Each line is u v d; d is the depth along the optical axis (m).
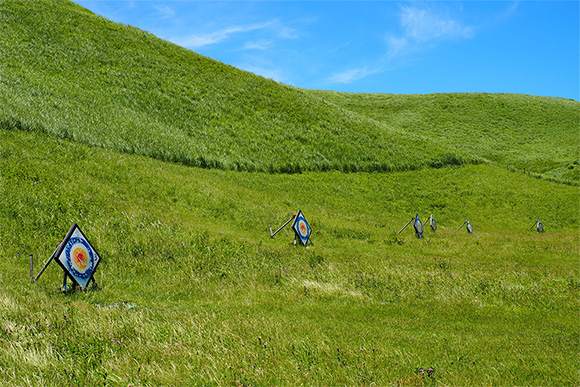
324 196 31.42
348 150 41.81
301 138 42.12
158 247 14.60
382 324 9.36
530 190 40.94
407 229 27.25
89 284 10.94
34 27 45.78
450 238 25.23
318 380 5.92
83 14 54.97
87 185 19.53
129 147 28.81
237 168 32.94
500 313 10.65
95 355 6.39
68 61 41.41
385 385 5.79
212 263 13.81
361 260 16.36
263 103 47.84
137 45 51.81
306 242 18.88
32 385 5.35
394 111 85.94
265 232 20.34
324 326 8.77
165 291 11.09
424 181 39.50
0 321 7.39
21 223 14.37
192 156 31.47
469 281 13.21
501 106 87.25
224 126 39.94
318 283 12.39
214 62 56.44
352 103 91.12
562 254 20.97
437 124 77.56
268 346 7.07
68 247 10.11
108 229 15.49
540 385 6.07
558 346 7.98
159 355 6.50
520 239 27.02
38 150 21.91
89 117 31.22
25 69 36.00
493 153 63.84
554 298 11.91
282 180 33.00
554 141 70.12
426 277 13.52
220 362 6.30
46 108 29.55
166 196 21.80
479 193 38.50
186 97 42.84
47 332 7.09
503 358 7.14
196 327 7.79
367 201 32.84
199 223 19.47
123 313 8.65
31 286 10.04
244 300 10.84
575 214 36.38
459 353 7.33
